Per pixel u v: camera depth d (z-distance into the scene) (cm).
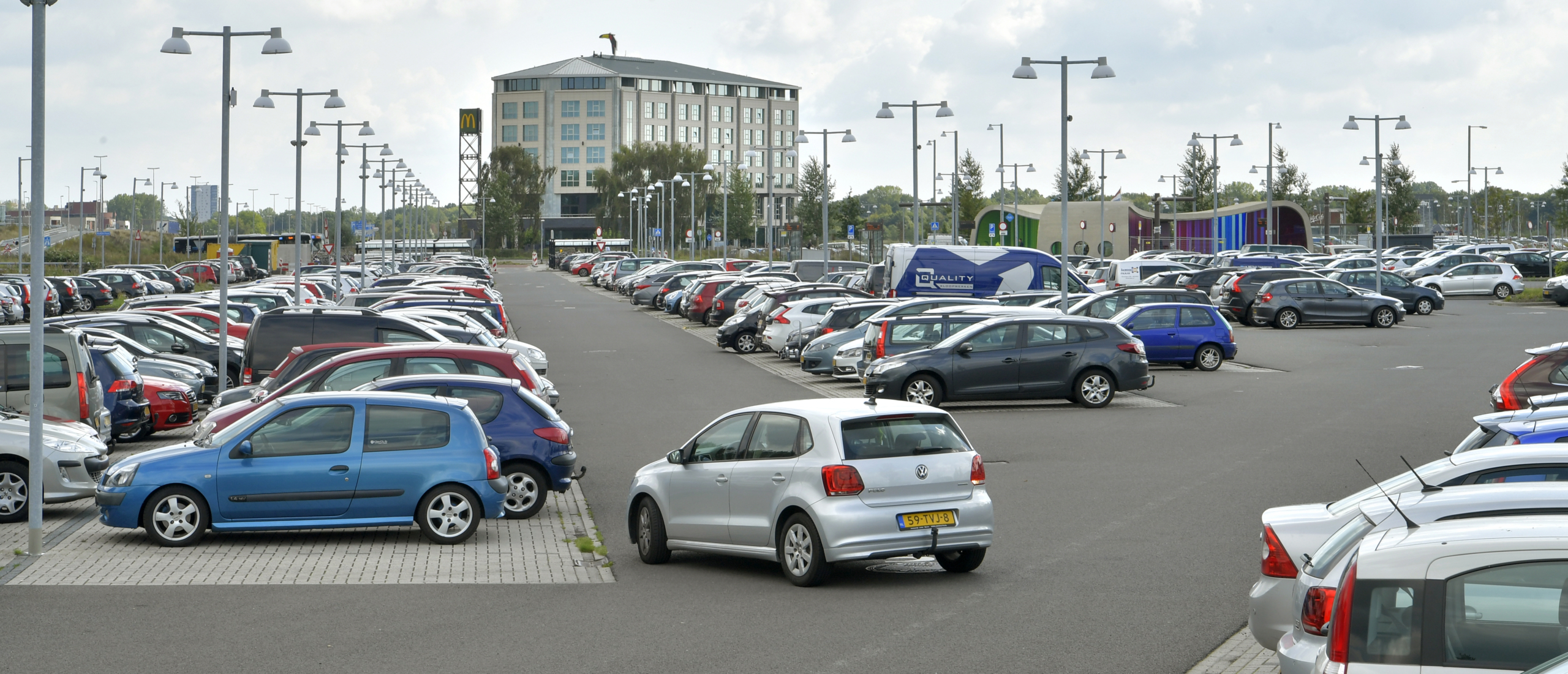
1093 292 3916
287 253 9075
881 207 19438
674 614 966
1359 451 1797
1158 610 961
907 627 917
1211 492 1497
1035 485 1567
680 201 14675
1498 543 471
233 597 1020
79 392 1628
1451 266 5756
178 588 1054
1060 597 1009
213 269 7456
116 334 2352
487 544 1269
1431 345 3481
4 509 1362
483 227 14412
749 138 18325
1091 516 1365
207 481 1230
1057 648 855
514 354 1695
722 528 1134
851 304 3114
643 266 7319
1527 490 650
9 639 883
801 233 8638
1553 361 1470
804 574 1064
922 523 1062
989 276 3878
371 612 970
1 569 1123
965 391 2336
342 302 3344
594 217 16700
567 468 1436
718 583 1095
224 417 1543
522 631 912
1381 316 4103
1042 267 3894
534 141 17162
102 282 5516
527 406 1438
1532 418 1007
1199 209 11606
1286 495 1470
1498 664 462
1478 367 2934
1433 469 806
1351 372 2919
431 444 1274
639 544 1220
